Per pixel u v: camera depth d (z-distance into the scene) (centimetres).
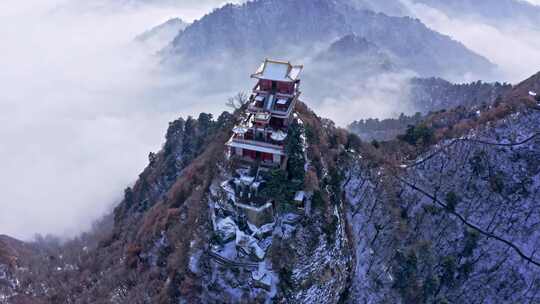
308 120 12975
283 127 11550
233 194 10488
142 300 10831
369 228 12538
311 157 11625
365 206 12888
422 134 15575
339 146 13800
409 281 11606
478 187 13600
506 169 13675
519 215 12950
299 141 11181
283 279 9519
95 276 14388
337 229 11025
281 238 9938
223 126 15062
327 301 10162
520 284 11988
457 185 13788
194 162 15150
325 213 10712
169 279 10575
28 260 17312
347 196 12938
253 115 11506
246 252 9756
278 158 10900
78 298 13300
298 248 9900
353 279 11300
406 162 14862
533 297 11788
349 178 13212
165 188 17675
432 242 12900
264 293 9394
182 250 10688
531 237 12638
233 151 11438
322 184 11325
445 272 12025
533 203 13038
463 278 12250
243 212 10188
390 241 12400
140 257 12656
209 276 9875
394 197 13400
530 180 13350
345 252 11144
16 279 15188
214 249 10006
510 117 14688
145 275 11731
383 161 14300
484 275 12262
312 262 10000
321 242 10319
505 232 12825
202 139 17888
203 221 10806
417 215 13312
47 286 15075
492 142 14212
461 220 13175
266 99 11581
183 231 11338
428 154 14775
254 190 10256
